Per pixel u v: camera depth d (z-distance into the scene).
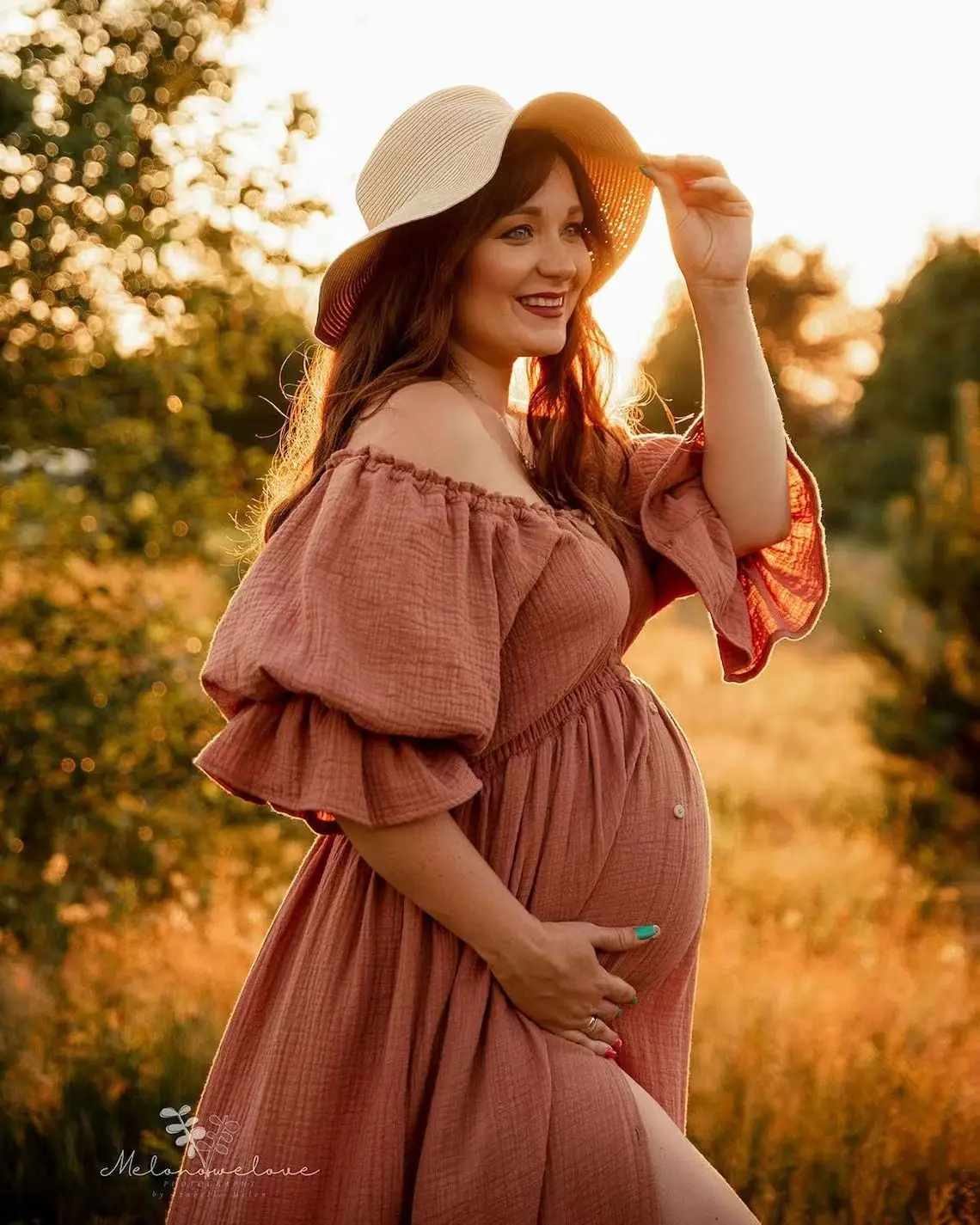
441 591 1.81
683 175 2.25
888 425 32.97
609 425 2.31
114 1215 3.02
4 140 4.68
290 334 5.31
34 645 4.98
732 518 2.28
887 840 7.21
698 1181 1.84
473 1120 1.84
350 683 1.75
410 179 2.03
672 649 15.55
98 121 4.64
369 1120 1.86
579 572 1.92
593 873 1.96
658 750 2.08
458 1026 1.88
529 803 1.95
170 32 4.84
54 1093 3.38
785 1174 3.10
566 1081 1.86
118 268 4.93
